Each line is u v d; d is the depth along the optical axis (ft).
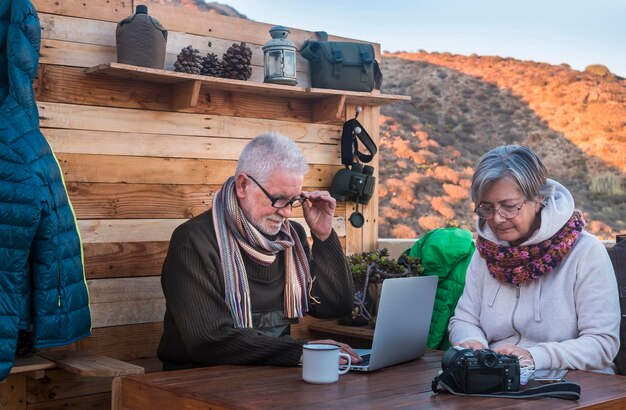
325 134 12.76
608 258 8.77
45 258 8.48
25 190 8.24
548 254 8.71
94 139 10.35
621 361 9.77
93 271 10.34
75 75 10.21
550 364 8.11
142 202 10.75
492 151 8.91
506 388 7.05
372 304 12.59
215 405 6.56
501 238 8.92
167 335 9.19
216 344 8.32
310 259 10.11
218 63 11.10
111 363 8.78
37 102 9.92
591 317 8.52
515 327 8.98
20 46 8.66
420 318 8.61
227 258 8.88
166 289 8.83
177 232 9.01
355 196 12.92
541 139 84.84
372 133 13.37
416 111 86.79
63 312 8.71
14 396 9.51
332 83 12.19
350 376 7.79
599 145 85.05
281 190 8.96
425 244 12.34
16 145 8.37
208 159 11.39
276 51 11.58
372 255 12.32
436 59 90.63
